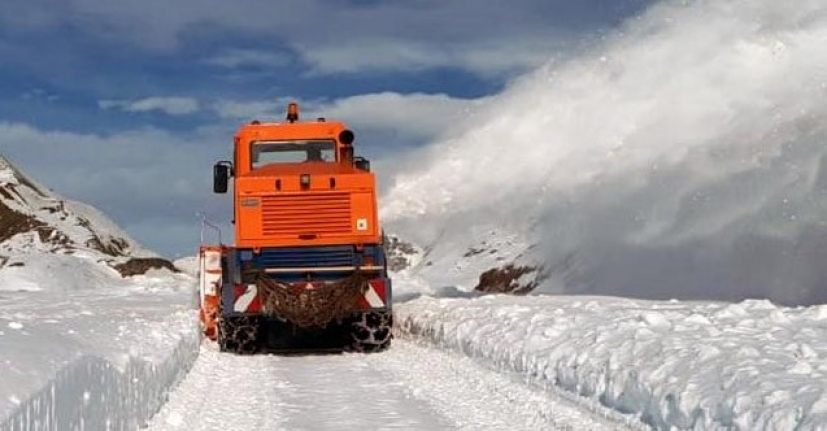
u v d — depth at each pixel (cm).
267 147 1524
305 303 1359
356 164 1499
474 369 1121
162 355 932
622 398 797
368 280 1391
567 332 1059
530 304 1506
